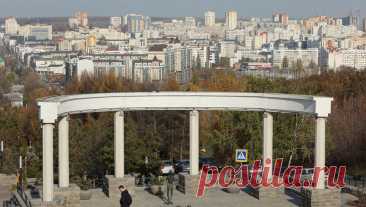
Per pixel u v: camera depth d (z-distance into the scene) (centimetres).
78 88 13500
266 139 5531
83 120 10319
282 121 7412
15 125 9300
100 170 7712
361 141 8312
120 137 5453
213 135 8275
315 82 12731
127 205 4394
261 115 7375
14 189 6038
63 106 4941
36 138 8950
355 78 12875
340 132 8519
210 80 13975
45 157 4678
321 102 5047
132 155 7612
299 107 5253
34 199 4897
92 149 7750
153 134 8381
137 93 5472
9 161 7325
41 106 4609
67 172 5112
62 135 5078
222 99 5619
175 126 9412
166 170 7850
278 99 5409
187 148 9456
